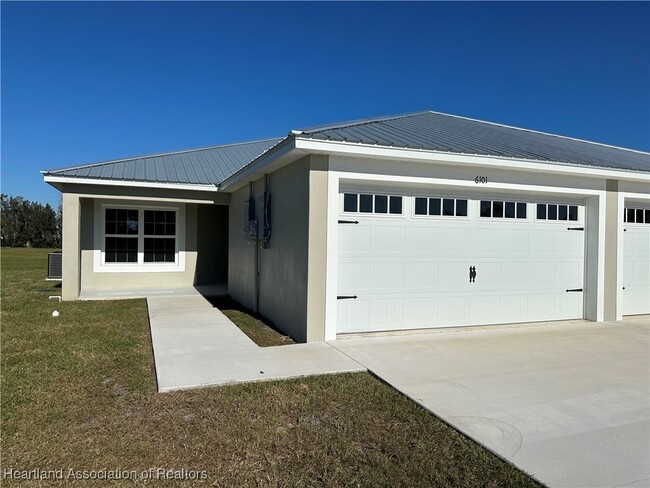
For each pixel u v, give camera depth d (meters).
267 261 8.80
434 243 7.58
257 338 7.17
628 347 6.57
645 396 4.58
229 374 5.05
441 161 6.96
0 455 3.30
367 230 7.14
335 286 6.80
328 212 6.70
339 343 6.57
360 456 3.36
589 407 4.27
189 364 5.42
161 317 8.58
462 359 5.83
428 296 7.56
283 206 7.84
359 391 4.63
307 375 5.10
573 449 3.43
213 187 11.86
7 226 57.88
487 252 7.97
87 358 5.73
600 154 9.98
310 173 6.58
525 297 8.28
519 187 7.88
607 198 8.63
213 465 3.22
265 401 4.33
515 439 3.59
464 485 2.97
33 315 8.86
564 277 8.60
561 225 8.55
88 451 3.38
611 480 3.00
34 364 5.47
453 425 3.82
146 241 13.66
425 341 6.77
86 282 12.96
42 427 3.77
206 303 10.62
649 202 9.44
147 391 4.58
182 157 15.74
